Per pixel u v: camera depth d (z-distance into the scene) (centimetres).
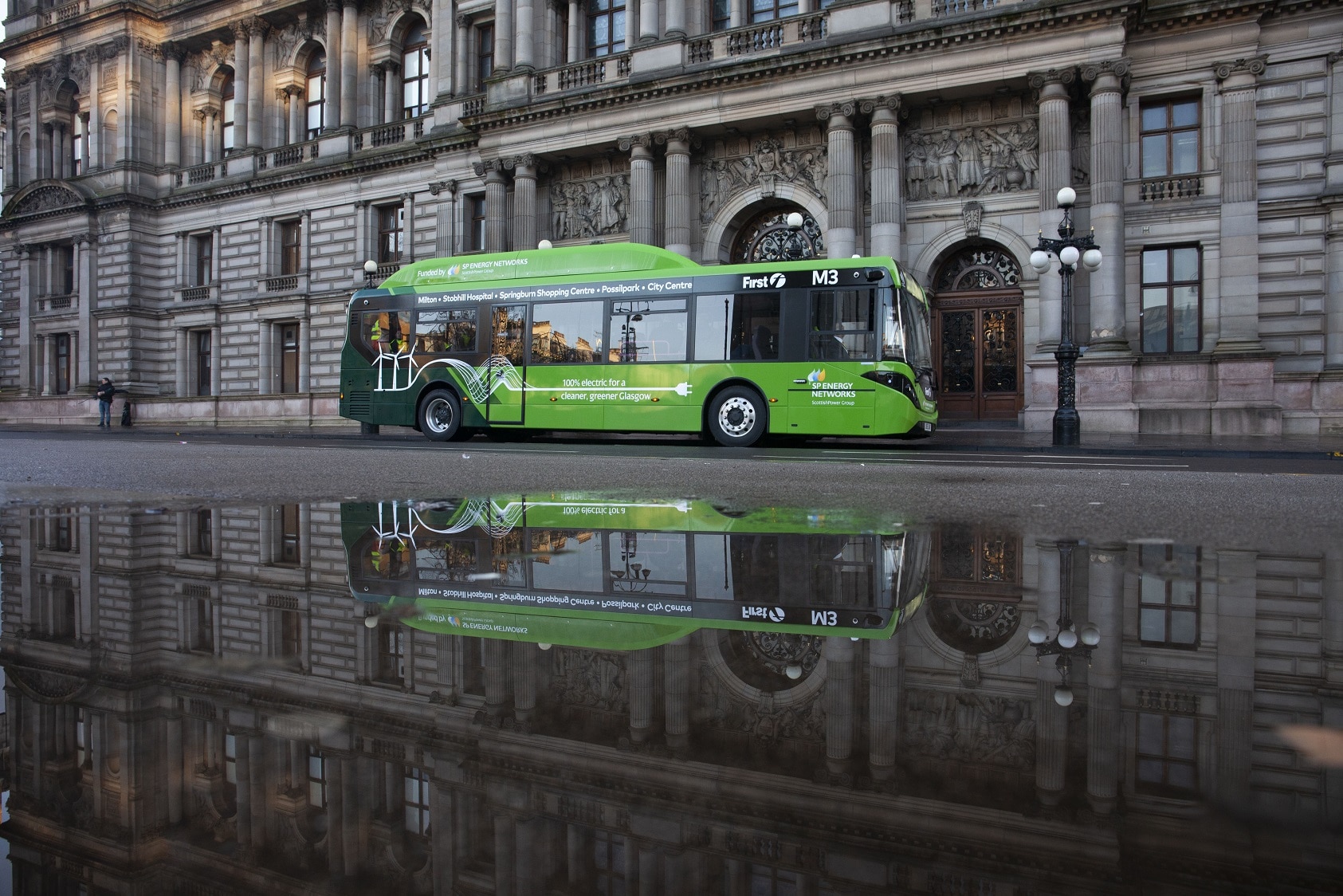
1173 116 2373
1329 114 2245
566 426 1777
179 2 4322
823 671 138
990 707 116
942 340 2605
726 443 1656
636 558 266
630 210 2922
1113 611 188
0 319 4884
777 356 1631
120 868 69
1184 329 2344
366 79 3891
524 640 160
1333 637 161
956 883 66
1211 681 130
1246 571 241
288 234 4078
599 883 65
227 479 682
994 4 2380
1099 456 1326
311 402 3488
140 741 102
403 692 125
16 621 178
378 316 1984
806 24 2611
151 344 4384
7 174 4862
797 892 62
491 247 3123
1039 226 2384
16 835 75
